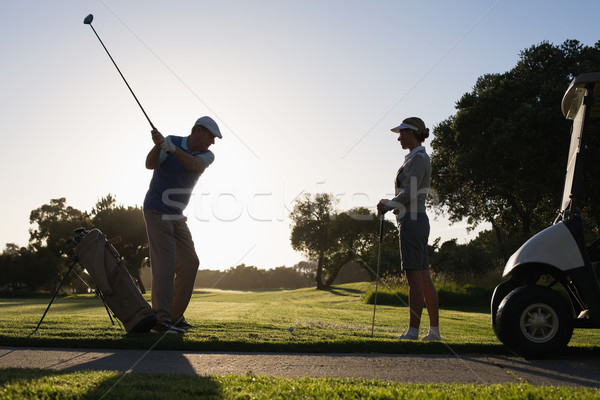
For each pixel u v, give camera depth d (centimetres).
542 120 2153
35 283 4406
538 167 2169
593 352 368
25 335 381
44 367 291
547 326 342
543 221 2745
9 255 4534
